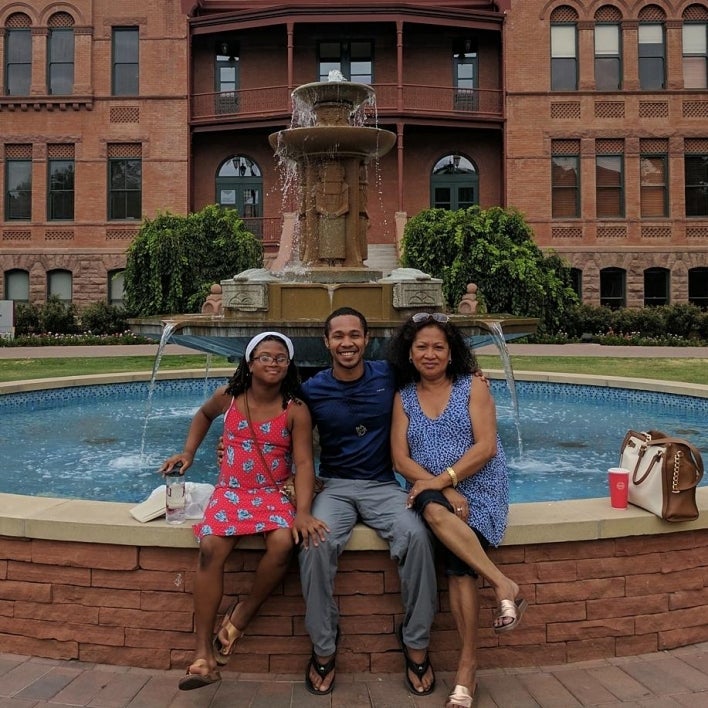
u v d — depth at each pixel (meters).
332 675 3.21
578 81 26.77
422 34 27.50
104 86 26.92
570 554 3.50
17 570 3.54
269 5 27.97
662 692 3.20
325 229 7.98
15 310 24.44
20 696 3.15
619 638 3.57
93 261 26.97
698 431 8.33
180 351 20.31
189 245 22.86
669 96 26.69
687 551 3.66
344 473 3.57
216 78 27.72
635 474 3.66
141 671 3.41
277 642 3.40
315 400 3.53
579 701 3.12
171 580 3.42
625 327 24.25
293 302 6.73
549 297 22.55
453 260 21.64
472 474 3.32
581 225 26.73
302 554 3.19
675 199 26.73
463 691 2.99
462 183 27.92
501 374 12.09
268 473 3.29
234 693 3.20
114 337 23.77
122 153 27.05
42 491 5.77
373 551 3.39
